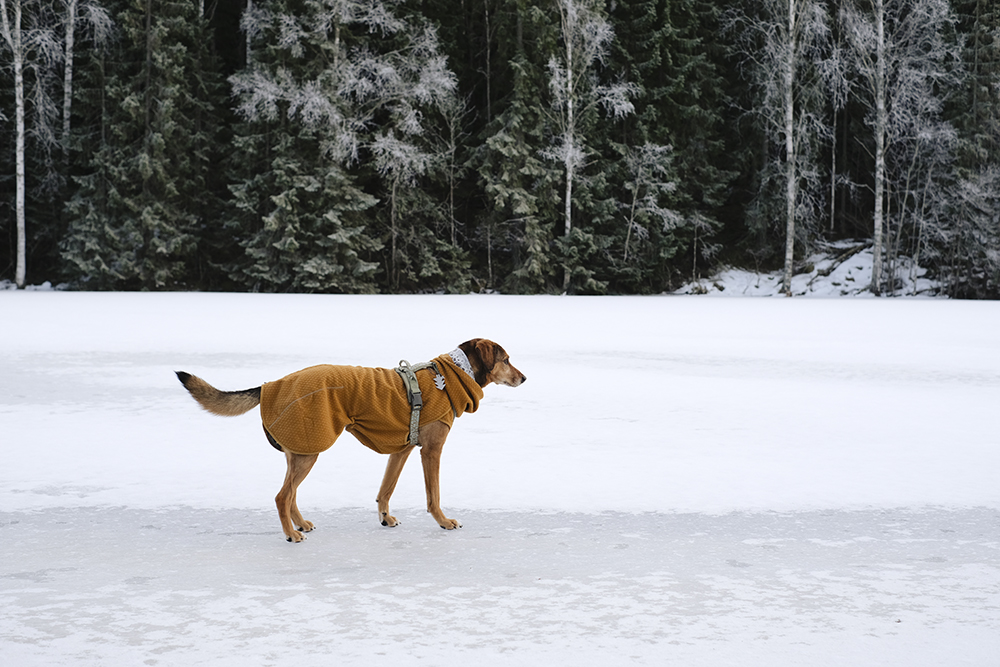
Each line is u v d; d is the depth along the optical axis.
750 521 5.21
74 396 9.71
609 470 6.54
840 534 4.95
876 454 7.18
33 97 46.22
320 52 42.12
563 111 46.44
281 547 4.67
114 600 3.80
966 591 3.98
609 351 15.50
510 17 45.03
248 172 43.28
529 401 9.97
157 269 42.12
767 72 47.16
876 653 3.25
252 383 10.41
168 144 42.50
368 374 5.04
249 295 37.72
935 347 16.69
